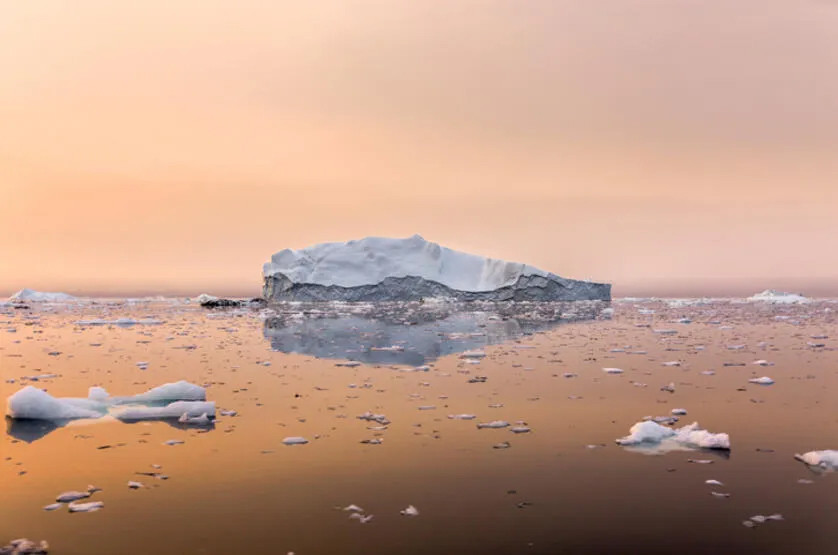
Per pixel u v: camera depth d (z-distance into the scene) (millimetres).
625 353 16297
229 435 8094
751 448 7488
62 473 6652
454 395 10680
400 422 8797
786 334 21375
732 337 20406
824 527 5285
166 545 5012
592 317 30656
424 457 7188
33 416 8938
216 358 15297
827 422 8703
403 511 5645
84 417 9000
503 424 8602
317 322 27562
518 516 5539
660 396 10547
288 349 17219
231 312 35219
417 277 47125
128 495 6035
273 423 8727
